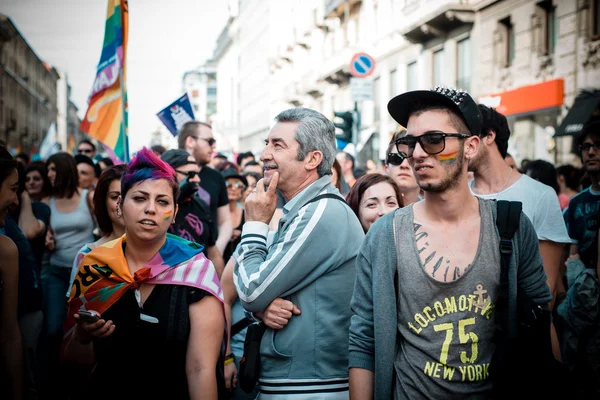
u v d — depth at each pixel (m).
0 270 2.65
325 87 33.16
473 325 2.08
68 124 114.31
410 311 2.12
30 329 3.71
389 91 25.64
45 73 83.75
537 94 16.20
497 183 3.31
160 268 2.44
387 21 25.42
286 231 2.61
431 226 2.17
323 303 2.59
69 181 5.64
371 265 2.23
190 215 4.62
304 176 2.74
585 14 14.95
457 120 2.12
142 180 2.42
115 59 7.01
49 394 4.75
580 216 4.21
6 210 2.88
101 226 3.75
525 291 2.14
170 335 2.39
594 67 14.66
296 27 38.06
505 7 17.94
